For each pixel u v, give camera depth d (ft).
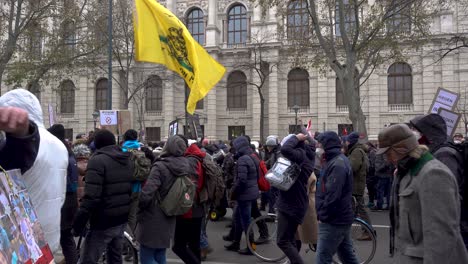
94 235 16.98
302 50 77.82
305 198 19.83
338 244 17.71
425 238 10.07
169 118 126.62
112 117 47.73
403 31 66.49
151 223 17.19
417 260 10.55
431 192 10.18
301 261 19.72
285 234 19.77
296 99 121.90
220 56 128.26
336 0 66.74
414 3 66.13
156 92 131.64
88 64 86.84
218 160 40.34
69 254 18.49
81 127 134.72
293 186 19.65
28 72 77.36
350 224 17.66
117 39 87.25
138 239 17.46
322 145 18.29
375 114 114.52
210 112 126.11
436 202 10.07
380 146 11.51
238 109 126.52
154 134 130.93
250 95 125.29
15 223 7.41
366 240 23.77
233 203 29.76
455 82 108.37
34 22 74.90
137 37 28.99
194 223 19.99
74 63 90.38
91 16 81.30
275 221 26.04
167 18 29.27
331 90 117.91
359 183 29.89
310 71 119.85
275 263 25.63
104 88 134.92
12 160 8.86
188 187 17.40
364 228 23.85
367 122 115.24
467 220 14.30
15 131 8.52
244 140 27.14
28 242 7.80
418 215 10.62
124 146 24.68
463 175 14.28
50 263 8.64
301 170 19.74
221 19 129.08
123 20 82.64
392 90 115.24
